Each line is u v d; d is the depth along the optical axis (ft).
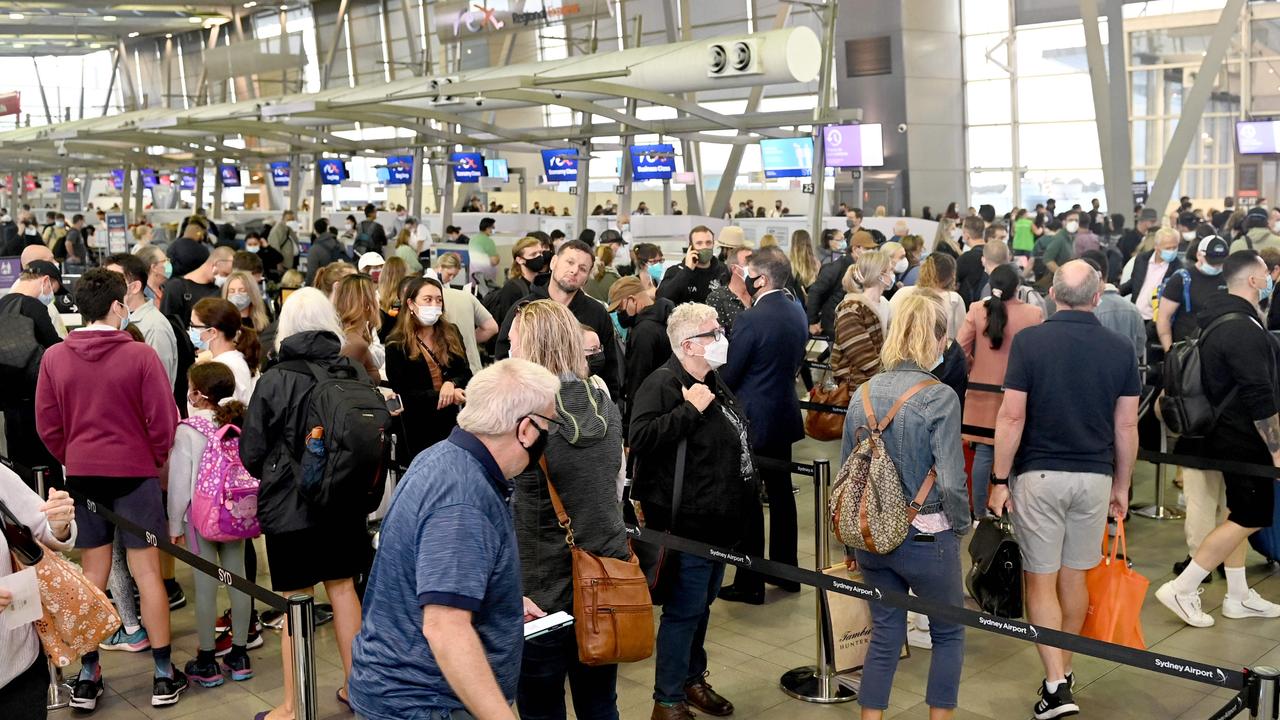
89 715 15.02
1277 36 65.16
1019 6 74.28
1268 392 16.53
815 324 29.71
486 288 39.29
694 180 64.49
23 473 15.98
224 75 122.31
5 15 121.49
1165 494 25.07
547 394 8.27
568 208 89.40
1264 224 36.32
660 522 13.52
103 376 15.05
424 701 7.96
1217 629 17.54
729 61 42.52
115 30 134.82
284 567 13.85
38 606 9.64
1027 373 13.93
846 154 44.75
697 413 13.10
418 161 63.87
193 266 30.53
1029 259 37.99
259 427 13.52
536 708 11.23
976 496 19.01
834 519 12.82
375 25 107.96
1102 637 14.17
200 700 15.47
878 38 75.82
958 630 12.73
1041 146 75.51
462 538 7.79
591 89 42.96
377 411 13.52
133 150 93.97
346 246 63.52
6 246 55.77
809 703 15.05
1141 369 23.93
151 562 15.25
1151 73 70.49
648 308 22.00
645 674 16.05
